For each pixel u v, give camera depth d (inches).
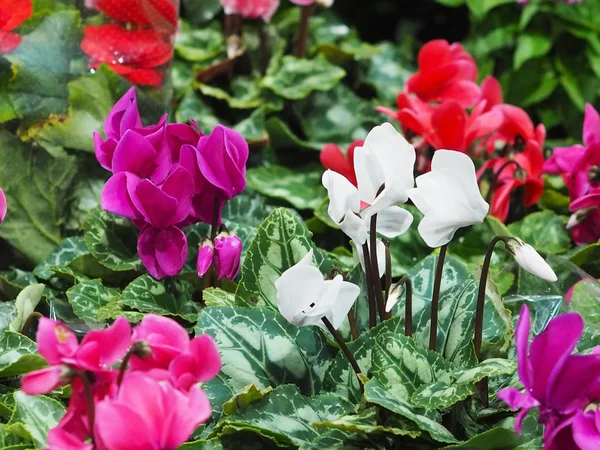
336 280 30.1
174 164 34.3
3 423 32.8
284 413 31.6
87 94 38.8
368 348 32.4
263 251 34.3
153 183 33.8
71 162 39.0
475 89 42.9
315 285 29.9
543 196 45.6
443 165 30.2
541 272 30.4
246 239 38.4
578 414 29.0
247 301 34.0
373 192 31.0
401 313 34.0
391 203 30.9
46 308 37.0
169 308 35.7
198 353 28.6
